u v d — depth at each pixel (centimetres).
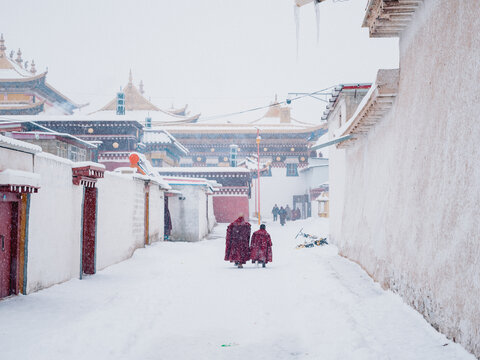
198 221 2717
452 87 599
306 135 6166
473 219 504
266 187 6088
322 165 5644
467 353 481
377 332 581
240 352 555
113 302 809
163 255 1706
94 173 1120
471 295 492
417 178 738
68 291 915
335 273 1127
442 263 589
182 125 6475
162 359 528
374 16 842
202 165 6378
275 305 827
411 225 754
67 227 1038
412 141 785
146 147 4612
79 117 3719
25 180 782
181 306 818
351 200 1501
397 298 784
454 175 573
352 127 1195
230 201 4328
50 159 941
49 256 939
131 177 1647
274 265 1491
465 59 557
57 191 980
